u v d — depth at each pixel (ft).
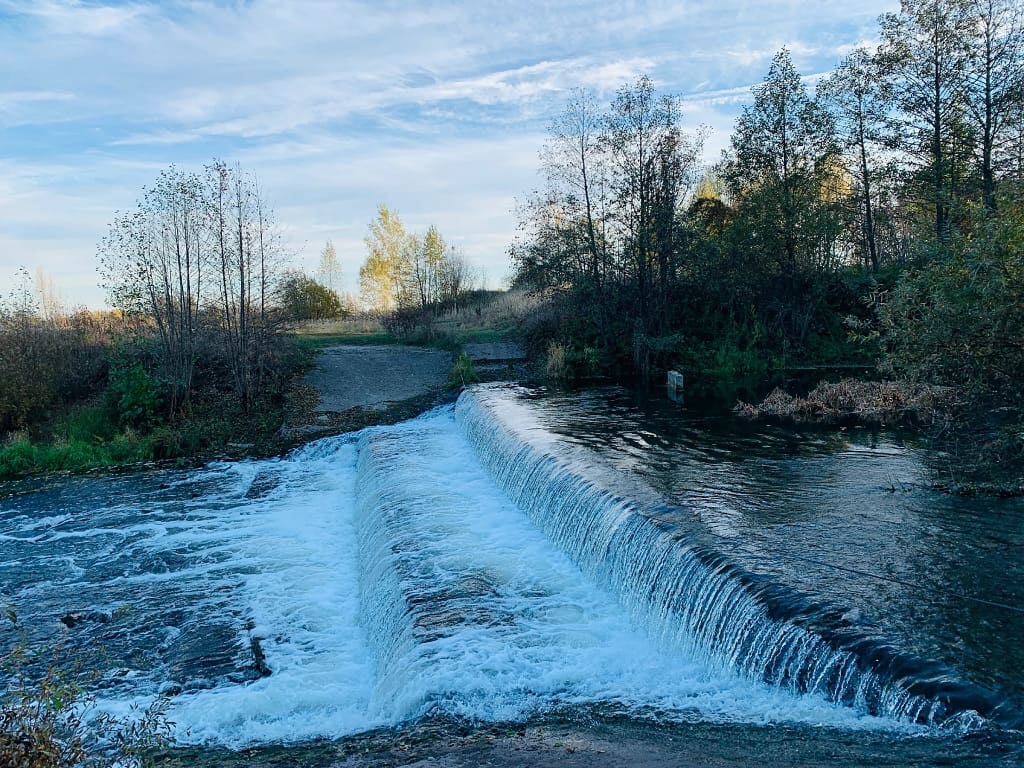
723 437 56.24
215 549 48.80
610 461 47.19
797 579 27.53
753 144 114.42
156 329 93.30
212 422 83.46
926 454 48.32
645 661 27.84
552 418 65.98
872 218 127.24
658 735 21.43
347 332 132.77
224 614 38.45
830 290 108.78
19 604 40.96
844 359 103.35
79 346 98.02
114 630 37.01
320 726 26.81
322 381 98.27
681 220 100.22
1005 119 93.40
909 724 20.07
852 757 18.45
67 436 81.35
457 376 95.45
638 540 33.12
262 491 62.80
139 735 20.94
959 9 95.30
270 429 81.87
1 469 70.79
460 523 44.62
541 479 45.75
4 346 90.22
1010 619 24.38
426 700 25.09
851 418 62.18
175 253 87.04
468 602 33.04
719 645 26.73
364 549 46.19
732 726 21.83
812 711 21.97
